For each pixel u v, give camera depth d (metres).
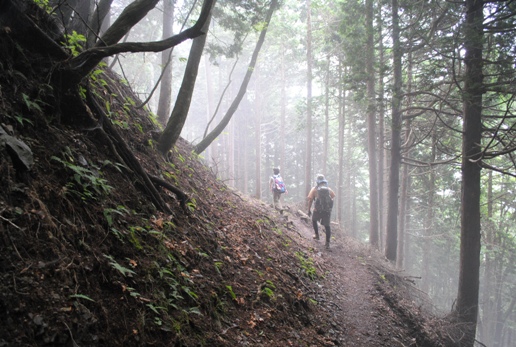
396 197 14.29
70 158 3.31
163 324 2.89
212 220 5.98
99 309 2.48
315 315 5.42
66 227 2.73
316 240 11.00
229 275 4.61
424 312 9.27
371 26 14.56
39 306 2.11
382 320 6.40
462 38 9.31
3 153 2.51
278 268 6.10
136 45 3.64
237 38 11.79
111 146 4.09
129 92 7.56
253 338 3.73
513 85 9.10
